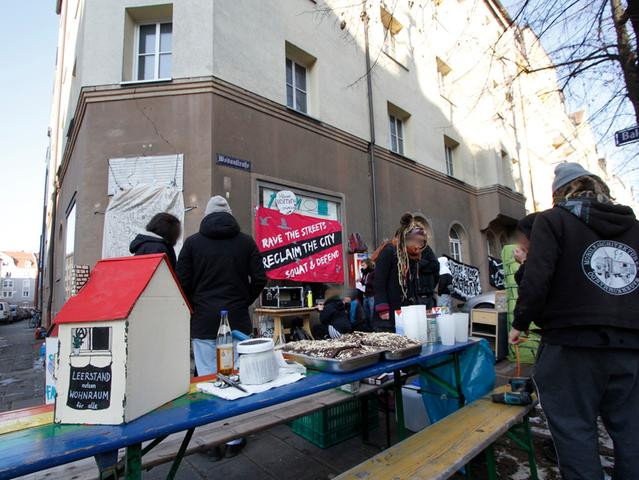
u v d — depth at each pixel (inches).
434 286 175.3
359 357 71.0
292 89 308.5
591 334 65.9
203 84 230.7
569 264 69.8
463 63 522.6
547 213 74.6
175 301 58.0
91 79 233.9
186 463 110.3
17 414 53.7
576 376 67.6
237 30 252.7
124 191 217.8
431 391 119.6
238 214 234.1
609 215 70.0
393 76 403.5
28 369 272.1
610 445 118.9
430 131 451.2
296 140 282.5
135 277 51.4
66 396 46.9
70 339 47.6
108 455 53.9
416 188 410.0
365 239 328.2
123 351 45.6
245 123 247.8
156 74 248.2
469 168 523.8
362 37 367.2
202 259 110.3
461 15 504.1
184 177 223.6
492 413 91.0
